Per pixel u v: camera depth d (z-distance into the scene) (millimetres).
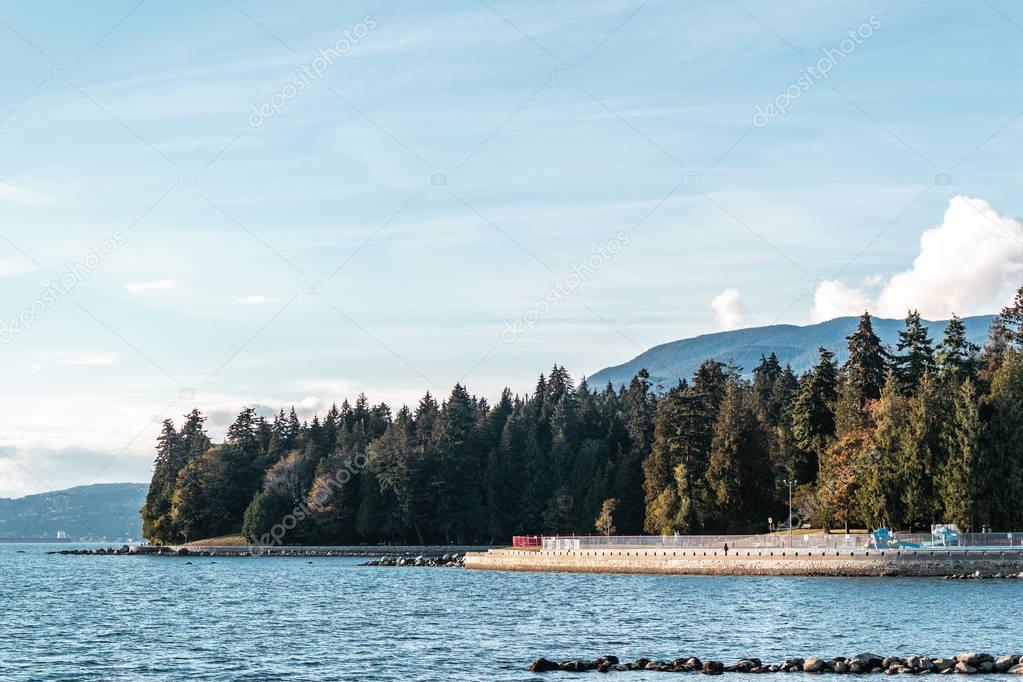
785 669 51156
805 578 104562
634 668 52344
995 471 112188
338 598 97562
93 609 87938
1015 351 145000
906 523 117750
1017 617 70812
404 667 54531
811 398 147875
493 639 65062
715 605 81875
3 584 124000
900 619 70438
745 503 146750
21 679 51938
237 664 55969
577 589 102375
